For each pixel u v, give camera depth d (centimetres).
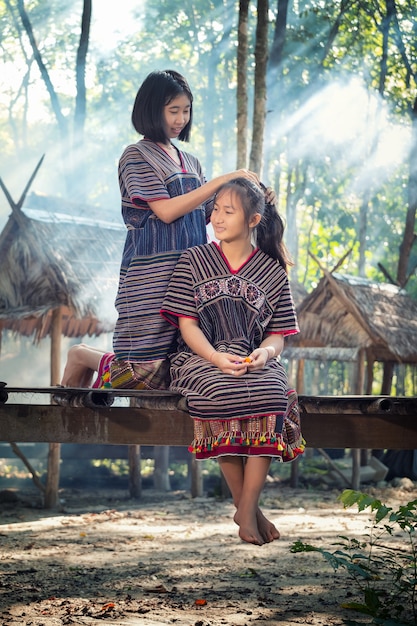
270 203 468
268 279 454
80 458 1386
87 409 474
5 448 1444
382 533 875
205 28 2772
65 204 1355
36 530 952
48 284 1138
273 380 419
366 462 1466
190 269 450
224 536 898
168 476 1423
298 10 2355
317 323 1401
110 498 1265
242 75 1334
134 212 471
